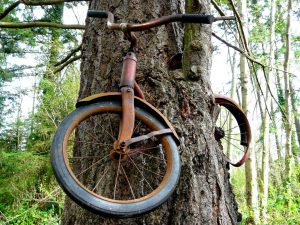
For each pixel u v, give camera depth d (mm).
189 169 2236
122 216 1746
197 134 2312
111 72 2467
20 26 3922
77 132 2561
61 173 1725
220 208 2287
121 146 1909
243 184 14016
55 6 8695
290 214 7297
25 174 8969
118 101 2008
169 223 2176
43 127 9688
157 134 1988
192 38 2383
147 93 2350
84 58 2732
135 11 2539
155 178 2219
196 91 2367
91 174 2350
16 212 7680
